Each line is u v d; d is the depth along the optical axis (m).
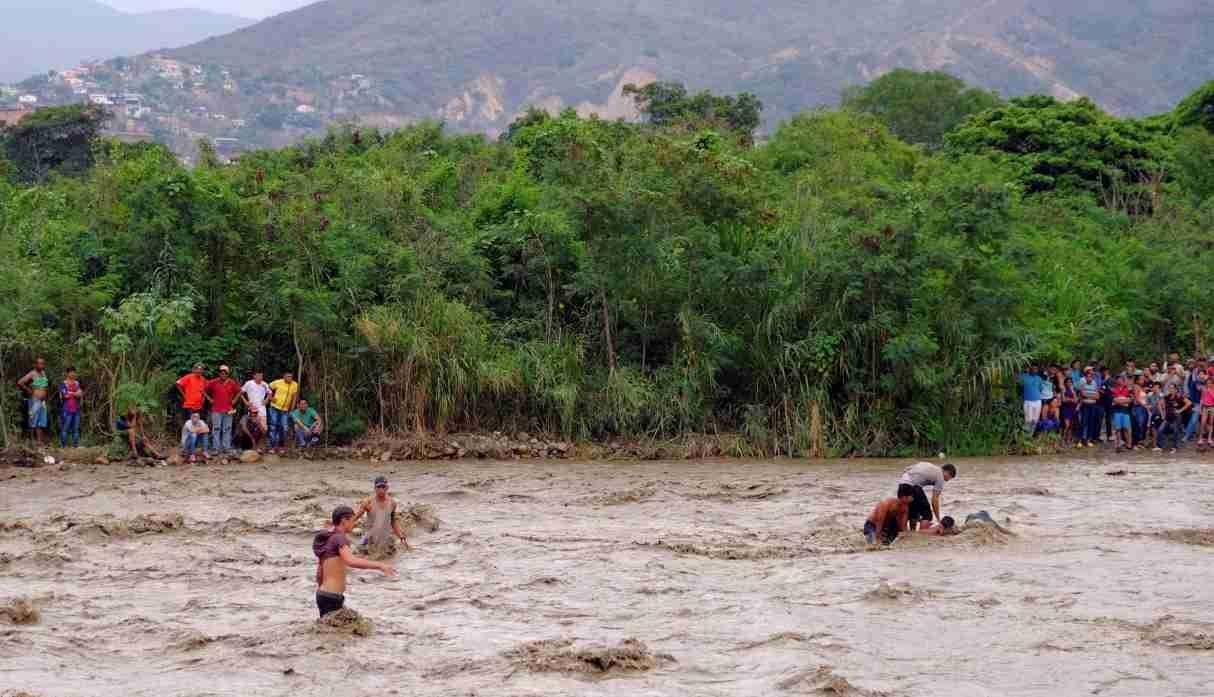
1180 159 44.44
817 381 29.56
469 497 22.42
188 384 26.94
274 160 37.00
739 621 13.78
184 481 23.89
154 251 28.89
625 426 29.09
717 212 30.56
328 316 28.16
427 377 28.62
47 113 59.72
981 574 15.88
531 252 30.09
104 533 18.41
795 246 30.38
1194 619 13.69
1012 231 30.94
